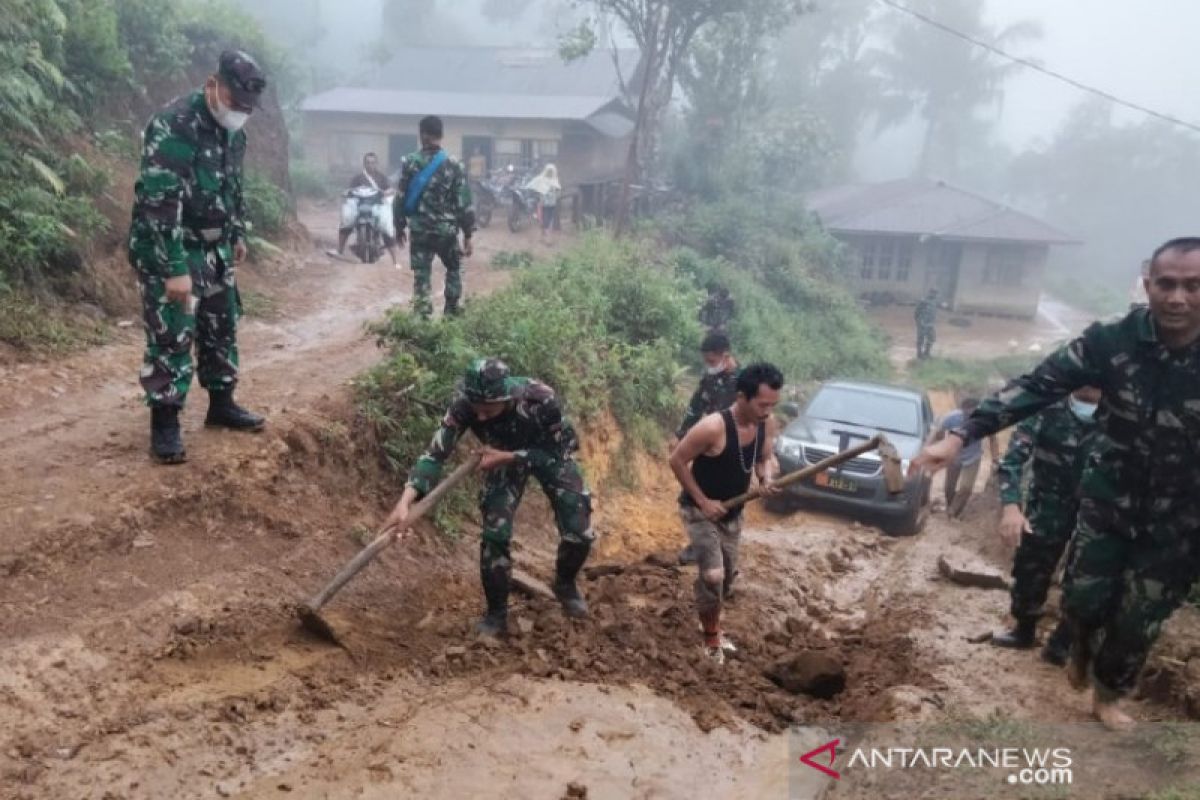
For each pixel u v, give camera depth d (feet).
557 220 72.64
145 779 12.64
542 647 18.11
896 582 27.09
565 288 37.81
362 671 16.16
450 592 20.17
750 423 18.37
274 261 41.27
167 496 17.69
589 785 14.19
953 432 13.41
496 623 18.28
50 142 32.48
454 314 29.30
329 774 13.46
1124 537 13.60
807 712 17.65
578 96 102.22
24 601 14.78
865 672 19.77
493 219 75.51
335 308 35.99
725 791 14.75
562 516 18.79
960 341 96.22
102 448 19.19
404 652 17.13
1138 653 14.01
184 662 14.99
